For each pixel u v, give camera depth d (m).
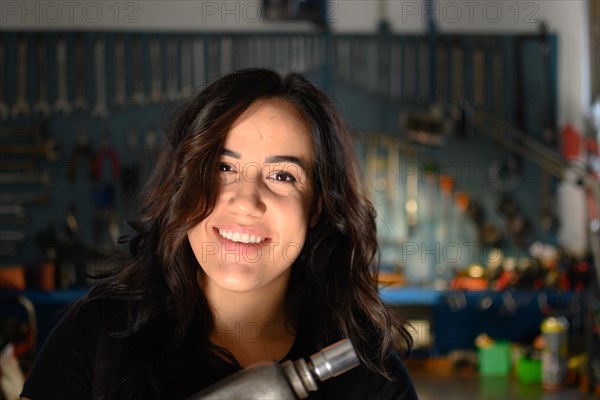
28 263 3.85
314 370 0.85
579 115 3.96
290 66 3.89
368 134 3.91
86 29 3.87
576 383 3.57
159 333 1.11
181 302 1.12
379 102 3.92
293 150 1.09
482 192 3.95
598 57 3.89
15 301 3.70
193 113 1.13
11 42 3.84
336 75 3.90
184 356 1.10
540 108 3.96
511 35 3.94
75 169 3.86
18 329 3.24
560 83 3.96
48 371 1.06
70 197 3.87
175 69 3.88
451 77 3.93
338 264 1.24
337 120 1.20
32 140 3.84
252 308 1.15
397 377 1.18
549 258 3.75
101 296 1.14
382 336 1.22
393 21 3.93
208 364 1.10
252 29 3.90
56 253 3.74
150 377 1.06
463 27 3.94
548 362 3.50
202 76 3.88
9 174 3.84
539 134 3.96
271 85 1.11
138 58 3.87
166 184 1.12
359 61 3.91
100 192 3.82
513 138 3.91
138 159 3.86
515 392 3.43
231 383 0.83
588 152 3.92
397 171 3.93
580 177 3.41
